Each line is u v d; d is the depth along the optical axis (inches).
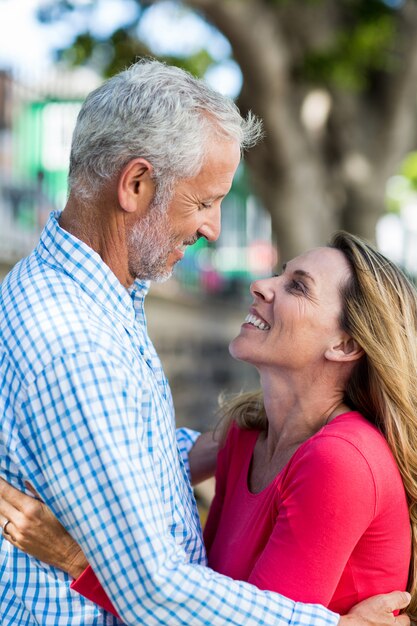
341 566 68.9
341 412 78.4
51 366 61.0
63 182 264.7
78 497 60.3
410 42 297.1
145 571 59.3
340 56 276.4
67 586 66.7
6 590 67.7
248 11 256.4
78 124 69.6
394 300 77.3
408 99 311.6
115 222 69.1
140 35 265.1
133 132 66.4
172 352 358.0
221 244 621.3
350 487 68.2
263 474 82.6
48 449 61.0
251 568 75.4
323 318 77.7
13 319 64.6
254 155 291.3
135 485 60.2
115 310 68.9
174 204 68.8
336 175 317.4
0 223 240.8
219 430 92.7
